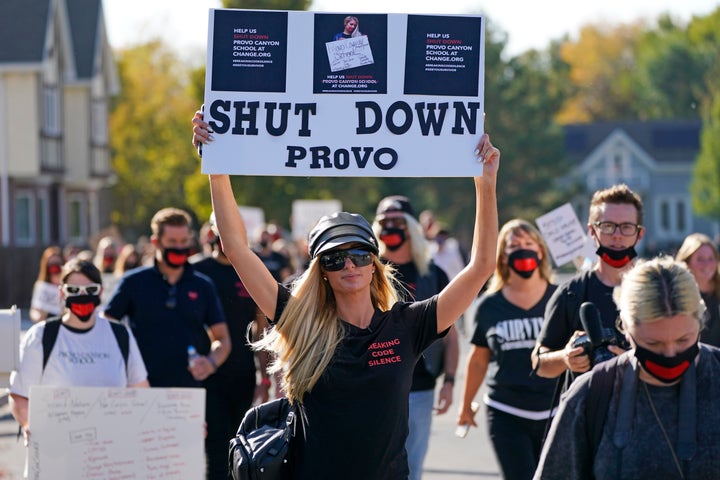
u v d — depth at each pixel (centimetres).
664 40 11144
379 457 505
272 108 534
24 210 4641
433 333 526
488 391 795
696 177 7769
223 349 889
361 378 506
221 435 938
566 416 434
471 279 525
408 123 534
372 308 529
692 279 414
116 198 7681
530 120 7650
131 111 7662
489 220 527
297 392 508
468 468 1157
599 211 655
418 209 7144
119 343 752
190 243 881
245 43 534
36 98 4491
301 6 5322
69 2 5225
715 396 421
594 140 9988
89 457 660
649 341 412
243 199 5456
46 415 657
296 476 511
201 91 5897
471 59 534
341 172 533
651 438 421
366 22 535
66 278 730
